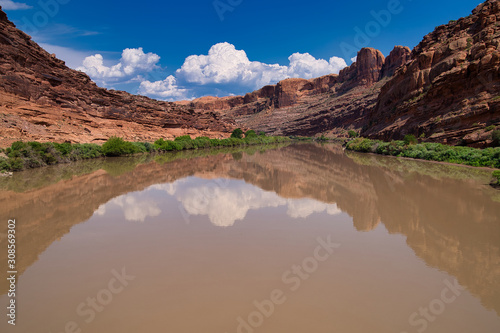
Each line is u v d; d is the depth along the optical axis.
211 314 5.23
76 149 35.75
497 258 7.73
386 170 25.67
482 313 5.32
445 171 23.64
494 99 29.44
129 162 34.06
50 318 5.16
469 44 39.75
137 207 13.38
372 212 12.42
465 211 12.12
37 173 23.36
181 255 7.99
